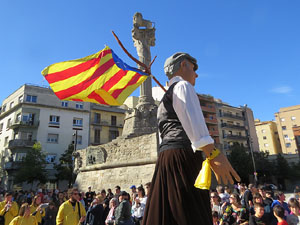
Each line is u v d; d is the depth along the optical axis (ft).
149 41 68.64
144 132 60.03
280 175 143.74
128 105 162.71
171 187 4.63
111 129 153.07
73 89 13.74
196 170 4.77
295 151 212.84
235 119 186.29
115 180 57.52
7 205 26.89
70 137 136.56
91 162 68.54
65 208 22.79
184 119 4.60
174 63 5.94
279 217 16.94
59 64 13.85
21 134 127.54
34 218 24.38
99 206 27.86
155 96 143.13
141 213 26.27
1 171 133.39
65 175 118.83
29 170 110.22
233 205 20.72
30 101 132.26
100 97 14.35
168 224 4.44
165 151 5.04
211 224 4.62
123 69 14.84
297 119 217.77
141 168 52.26
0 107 158.92
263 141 233.14
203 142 4.38
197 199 4.55
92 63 14.32
